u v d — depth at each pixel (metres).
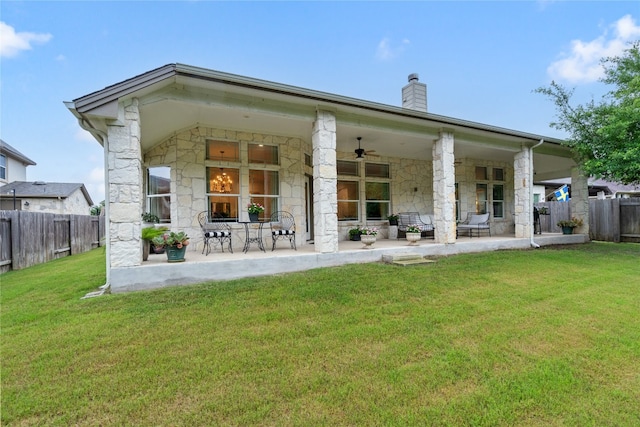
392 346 3.01
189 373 2.56
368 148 9.33
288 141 7.89
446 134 7.70
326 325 3.46
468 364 2.71
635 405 2.22
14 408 2.17
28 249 8.02
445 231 7.63
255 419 2.06
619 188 18.36
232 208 7.39
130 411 2.14
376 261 6.77
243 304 4.05
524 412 2.14
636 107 7.21
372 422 2.03
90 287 5.11
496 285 4.98
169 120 6.09
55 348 2.97
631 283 5.17
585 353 2.92
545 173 13.16
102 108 4.48
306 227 8.62
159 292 4.57
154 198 7.27
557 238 9.83
